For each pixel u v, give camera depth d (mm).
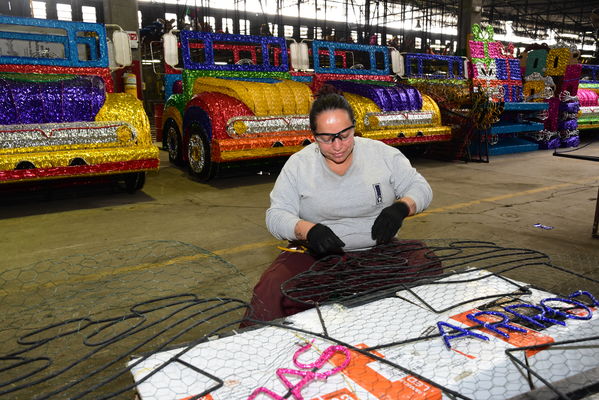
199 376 879
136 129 4832
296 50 7484
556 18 32531
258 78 7051
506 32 30516
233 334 1036
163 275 2912
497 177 6727
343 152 1730
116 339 997
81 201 5168
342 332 1028
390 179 1986
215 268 3080
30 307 2346
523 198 5336
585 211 4723
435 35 28625
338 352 938
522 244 3590
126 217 4488
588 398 795
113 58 5590
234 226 4184
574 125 10344
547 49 10516
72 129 4516
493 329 1010
